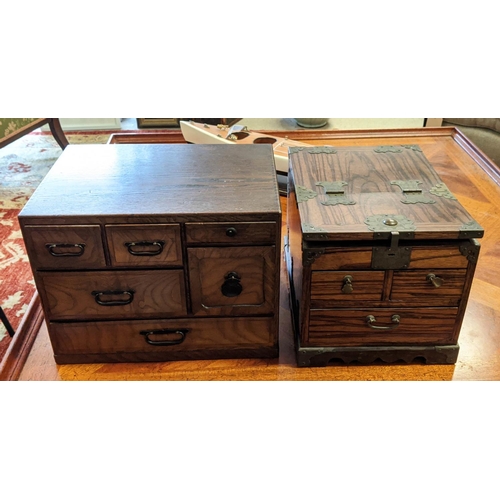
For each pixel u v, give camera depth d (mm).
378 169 1349
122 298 1146
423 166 1364
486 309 1383
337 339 1191
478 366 1219
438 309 1146
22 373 1219
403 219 1102
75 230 1063
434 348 1200
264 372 1213
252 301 1162
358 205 1167
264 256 1104
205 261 1107
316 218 1113
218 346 1226
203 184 1180
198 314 1174
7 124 2303
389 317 1157
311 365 1220
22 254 2088
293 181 1319
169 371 1218
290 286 1440
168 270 1114
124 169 1261
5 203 2451
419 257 1081
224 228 1069
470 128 2781
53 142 3168
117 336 1200
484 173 2119
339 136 2438
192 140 2174
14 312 1767
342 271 1100
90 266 1105
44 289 1130
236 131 2115
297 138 2391
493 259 1582
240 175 1227
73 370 1224
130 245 1082
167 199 1109
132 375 1208
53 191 1146
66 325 1179
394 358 1213
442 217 1109
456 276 1104
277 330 1203
